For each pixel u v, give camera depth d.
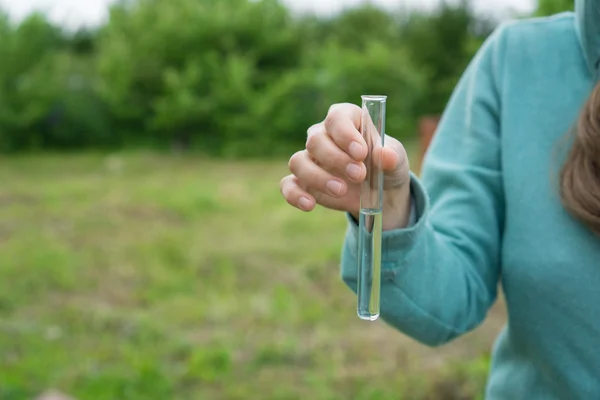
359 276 0.92
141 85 13.25
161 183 9.70
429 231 1.06
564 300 1.06
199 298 4.96
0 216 7.46
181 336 4.24
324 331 4.29
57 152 13.25
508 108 1.16
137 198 8.40
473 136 1.19
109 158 12.35
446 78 13.24
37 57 13.17
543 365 1.10
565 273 1.06
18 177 10.27
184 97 12.88
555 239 1.07
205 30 13.10
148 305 4.88
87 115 13.48
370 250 0.91
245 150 12.93
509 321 1.14
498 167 1.17
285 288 5.11
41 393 3.50
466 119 1.22
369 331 4.28
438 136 1.26
